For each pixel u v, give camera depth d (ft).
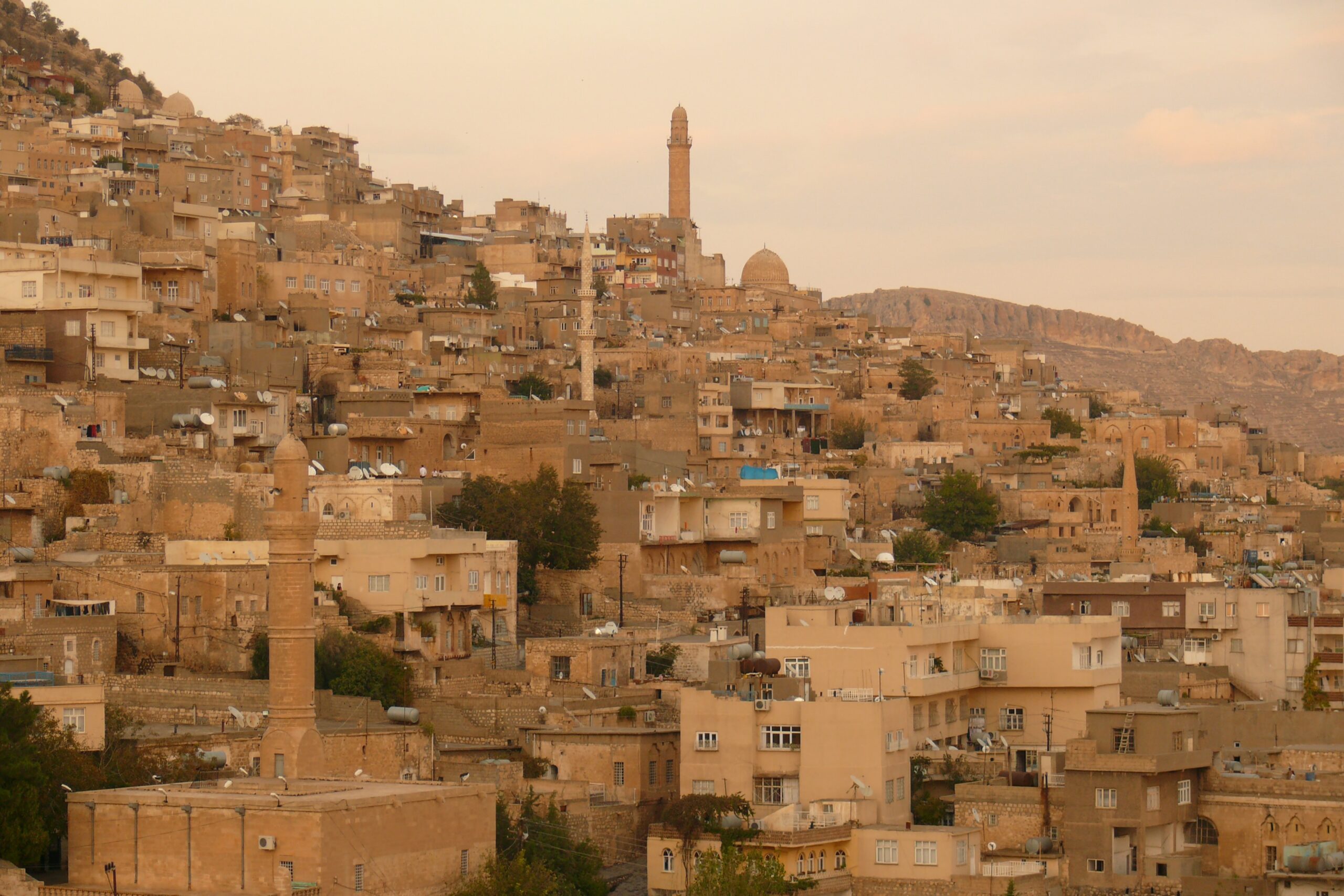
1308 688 632.79
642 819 504.43
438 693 563.48
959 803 489.67
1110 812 479.82
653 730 522.47
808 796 486.79
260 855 377.71
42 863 406.21
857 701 492.95
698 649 607.37
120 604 561.43
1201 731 501.56
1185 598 654.53
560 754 520.83
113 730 471.21
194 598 561.02
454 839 399.85
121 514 629.51
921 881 456.86
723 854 439.22
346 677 540.93
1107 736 491.31
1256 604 647.15
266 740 442.50
